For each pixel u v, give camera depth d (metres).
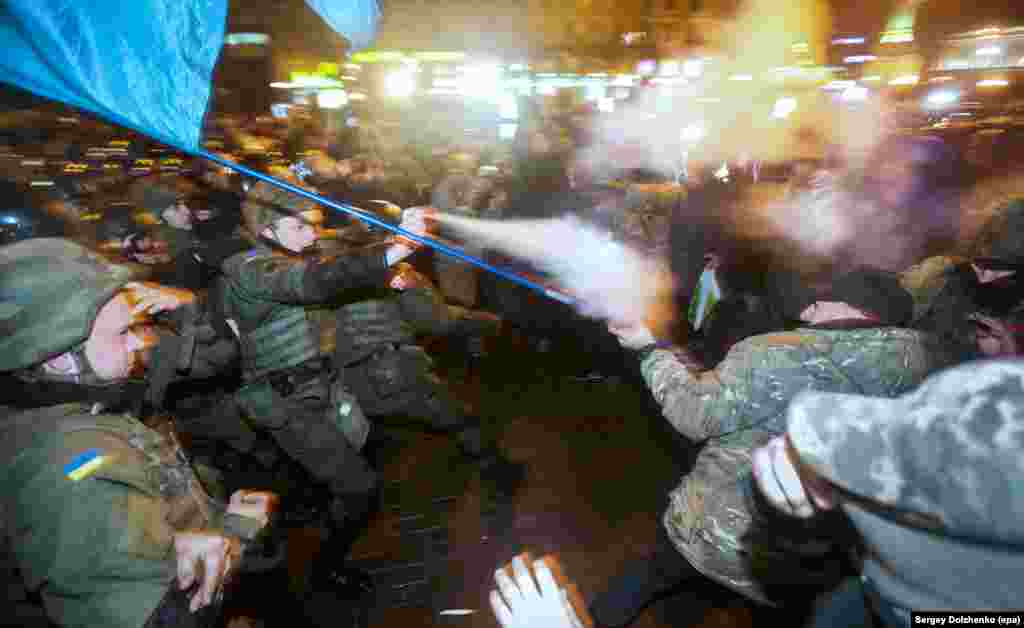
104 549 1.28
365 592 3.13
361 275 2.47
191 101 1.83
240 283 2.62
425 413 3.52
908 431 0.58
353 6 2.64
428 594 3.13
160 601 1.33
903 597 0.64
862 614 0.84
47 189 3.72
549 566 0.93
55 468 1.31
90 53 1.67
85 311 1.39
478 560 3.35
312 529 3.58
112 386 1.53
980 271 2.29
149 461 1.55
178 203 3.36
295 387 2.83
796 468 0.79
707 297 4.56
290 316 2.80
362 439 3.27
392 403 3.39
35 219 3.37
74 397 1.47
